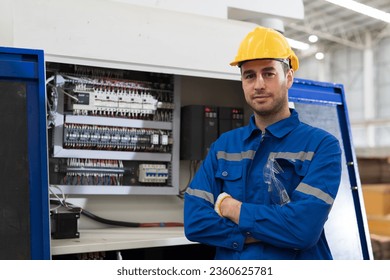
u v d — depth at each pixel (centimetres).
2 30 191
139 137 236
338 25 923
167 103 243
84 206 230
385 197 582
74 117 219
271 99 153
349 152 256
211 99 273
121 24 211
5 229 161
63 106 218
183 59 225
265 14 268
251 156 157
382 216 577
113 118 228
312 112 250
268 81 153
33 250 164
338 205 241
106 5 209
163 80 246
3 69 170
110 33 208
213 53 233
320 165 145
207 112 254
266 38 155
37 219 166
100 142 226
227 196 151
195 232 152
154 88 241
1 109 168
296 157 151
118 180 234
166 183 246
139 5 218
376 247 516
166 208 254
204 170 164
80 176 225
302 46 940
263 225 140
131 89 234
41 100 173
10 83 171
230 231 147
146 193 235
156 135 237
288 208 139
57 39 197
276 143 156
